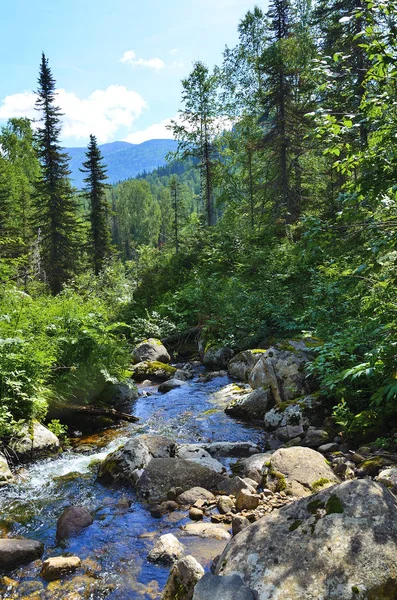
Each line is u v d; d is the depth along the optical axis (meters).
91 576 3.91
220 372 12.00
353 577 2.75
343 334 7.59
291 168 23.48
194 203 116.38
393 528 3.00
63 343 9.31
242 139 32.53
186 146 32.53
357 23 13.40
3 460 6.21
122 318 18.62
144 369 12.55
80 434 8.04
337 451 6.17
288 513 3.43
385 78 4.05
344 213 4.26
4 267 10.73
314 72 4.36
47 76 32.12
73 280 23.28
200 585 2.98
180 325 16.55
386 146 4.09
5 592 3.73
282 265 14.95
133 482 5.69
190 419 8.58
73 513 4.84
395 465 5.33
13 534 4.70
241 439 7.39
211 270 19.50
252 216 28.42
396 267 4.45
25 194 44.06
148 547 4.34
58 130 32.31
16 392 7.14
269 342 12.19
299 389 8.23
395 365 4.43
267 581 2.87
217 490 5.46
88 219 36.62
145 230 101.88
